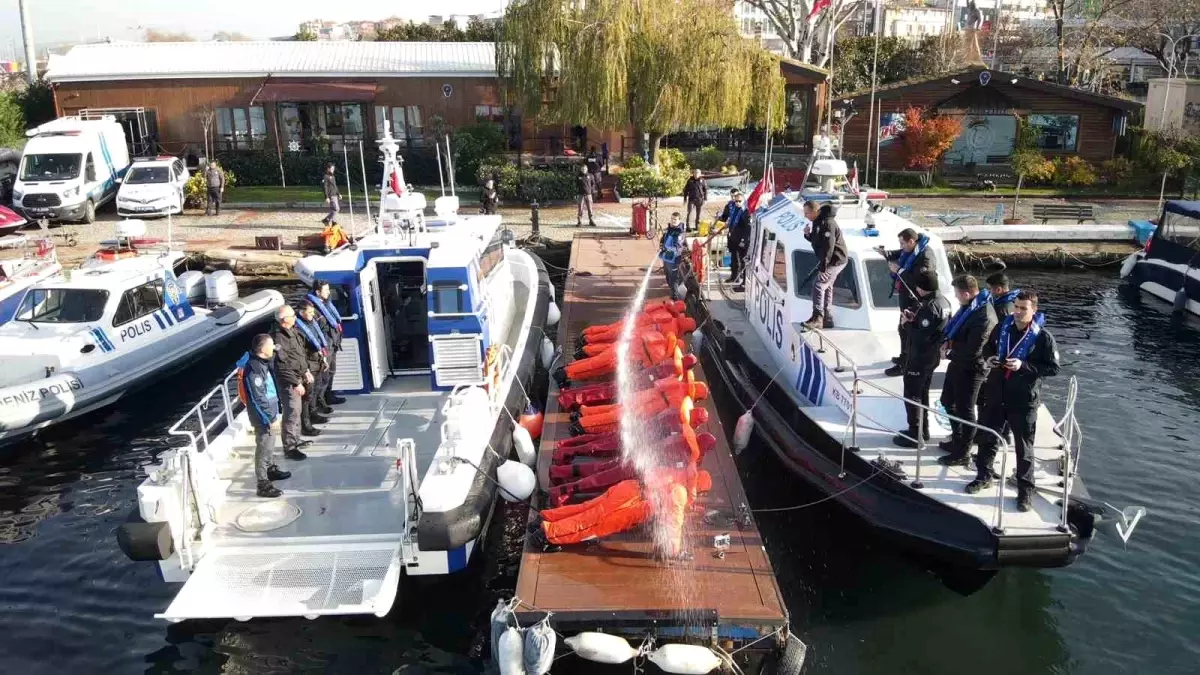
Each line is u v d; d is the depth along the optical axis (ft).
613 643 21.56
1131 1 132.05
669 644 21.85
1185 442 37.47
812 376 30.96
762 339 38.22
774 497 31.78
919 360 25.73
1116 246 69.82
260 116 96.63
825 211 30.78
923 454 26.13
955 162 96.12
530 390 38.09
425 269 32.65
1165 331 53.52
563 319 47.39
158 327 44.04
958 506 23.50
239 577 23.65
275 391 26.99
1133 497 32.78
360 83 94.22
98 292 41.37
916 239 29.32
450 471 25.35
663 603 22.15
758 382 34.76
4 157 86.74
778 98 84.64
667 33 78.95
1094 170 91.56
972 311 24.14
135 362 42.01
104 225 76.18
